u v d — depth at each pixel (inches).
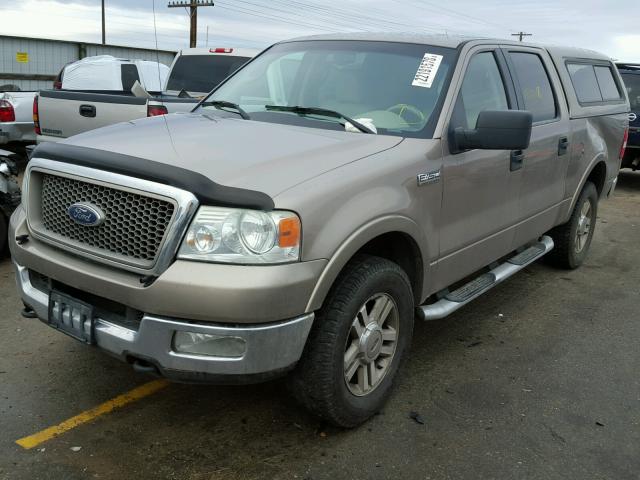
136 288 104.0
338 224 110.7
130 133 132.0
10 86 480.1
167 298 101.5
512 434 130.5
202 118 149.6
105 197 110.5
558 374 158.2
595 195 240.7
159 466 115.6
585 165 220.1
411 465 119.0
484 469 118.8
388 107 146.8
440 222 140.6
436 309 146.4
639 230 320.5
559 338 180.5
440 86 147.9
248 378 106.7
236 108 157.6
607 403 144.8
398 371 137.5
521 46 188.9
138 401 137.0
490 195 158.6
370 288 120.4
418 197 131.0
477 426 133.0
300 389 118.1
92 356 155.3
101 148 118.7
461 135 141.2
